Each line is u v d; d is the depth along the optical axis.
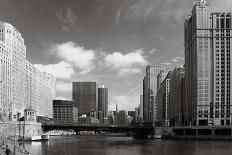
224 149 167.38
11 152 114.56
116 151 158.38
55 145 196.75
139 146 191.88
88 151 157.50
